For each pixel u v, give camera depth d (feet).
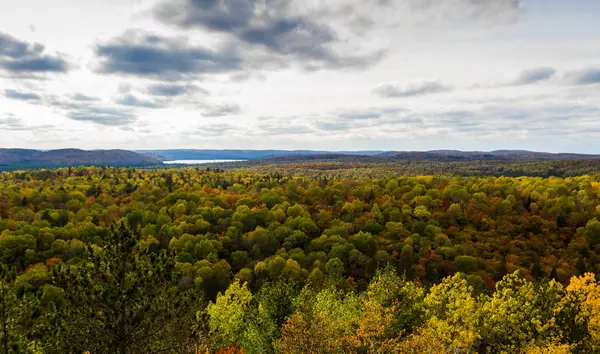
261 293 168.35
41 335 46.85
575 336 99.30
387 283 122.93
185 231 352.28
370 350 92.02
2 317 43.16
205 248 305.94
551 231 366.02
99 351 48.03
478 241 358.23
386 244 346.33
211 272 262.06
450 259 320.70
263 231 345.10
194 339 55.36
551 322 92.99
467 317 99.81
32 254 258.16
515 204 421.18
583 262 303.27
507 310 99.40
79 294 48.34
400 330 106.01
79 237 304.50
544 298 102.06
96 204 402.52
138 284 50.01
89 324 48.37
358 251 312.09
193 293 57.16
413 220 391.04
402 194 485.97
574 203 403.13
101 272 49.60
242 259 310.45
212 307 141.69
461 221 396.57
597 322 100.37
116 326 48.19
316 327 95.25
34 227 301.63
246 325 141.38
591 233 341.62
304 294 141.59
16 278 46.09
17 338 44.01
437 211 414.00
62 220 347.77
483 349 106.73
